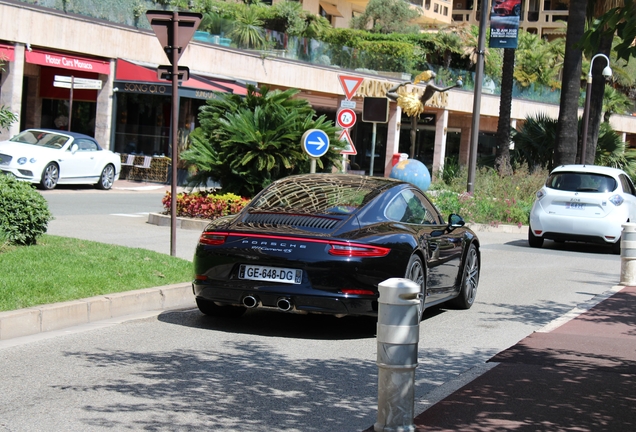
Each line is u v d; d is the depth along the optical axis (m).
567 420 5.43
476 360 7.26
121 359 6.74
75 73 31.00
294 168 17.11
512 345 7.92
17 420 5.12
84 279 8.80
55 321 7.75
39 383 5.96
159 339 7.52
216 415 5.37
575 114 26.09
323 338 7.94
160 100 30.47
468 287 10.05
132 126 30.44
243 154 16.70
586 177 17.41
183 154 17.08
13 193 10.68
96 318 8.22
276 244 7.68
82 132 31.64
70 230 14.39
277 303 7.64
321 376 6.49
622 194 17.17
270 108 16.92
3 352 6.80
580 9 25.59
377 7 65.44
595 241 17.16
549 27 88.88
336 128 17.17
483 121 52.53
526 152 34.53
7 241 10.53
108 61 29.67
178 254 12.38
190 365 6.64
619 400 5.97
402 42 57.25
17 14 25.89
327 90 39.72
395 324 4.89
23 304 7.72
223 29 34.47
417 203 9.23
